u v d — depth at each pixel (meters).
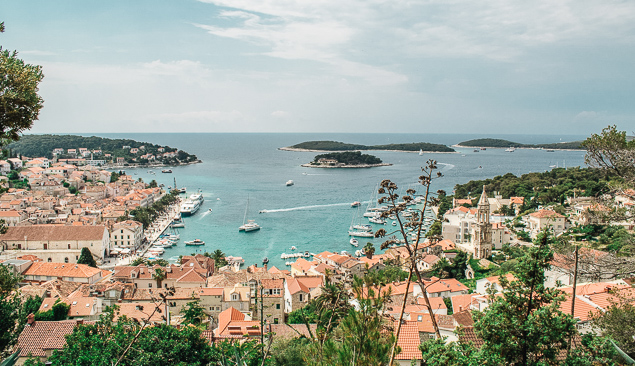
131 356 43.62
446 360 27.73
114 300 95.12
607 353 26.34
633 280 46.28
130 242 188.62
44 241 164.00
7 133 31.20
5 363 28.97
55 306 78.81
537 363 25.97
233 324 71.88
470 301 82.94
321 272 129.00
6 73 29.25
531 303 26.98
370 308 30.81
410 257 28.78
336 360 31.08
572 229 146.88
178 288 98.31
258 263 170.25
